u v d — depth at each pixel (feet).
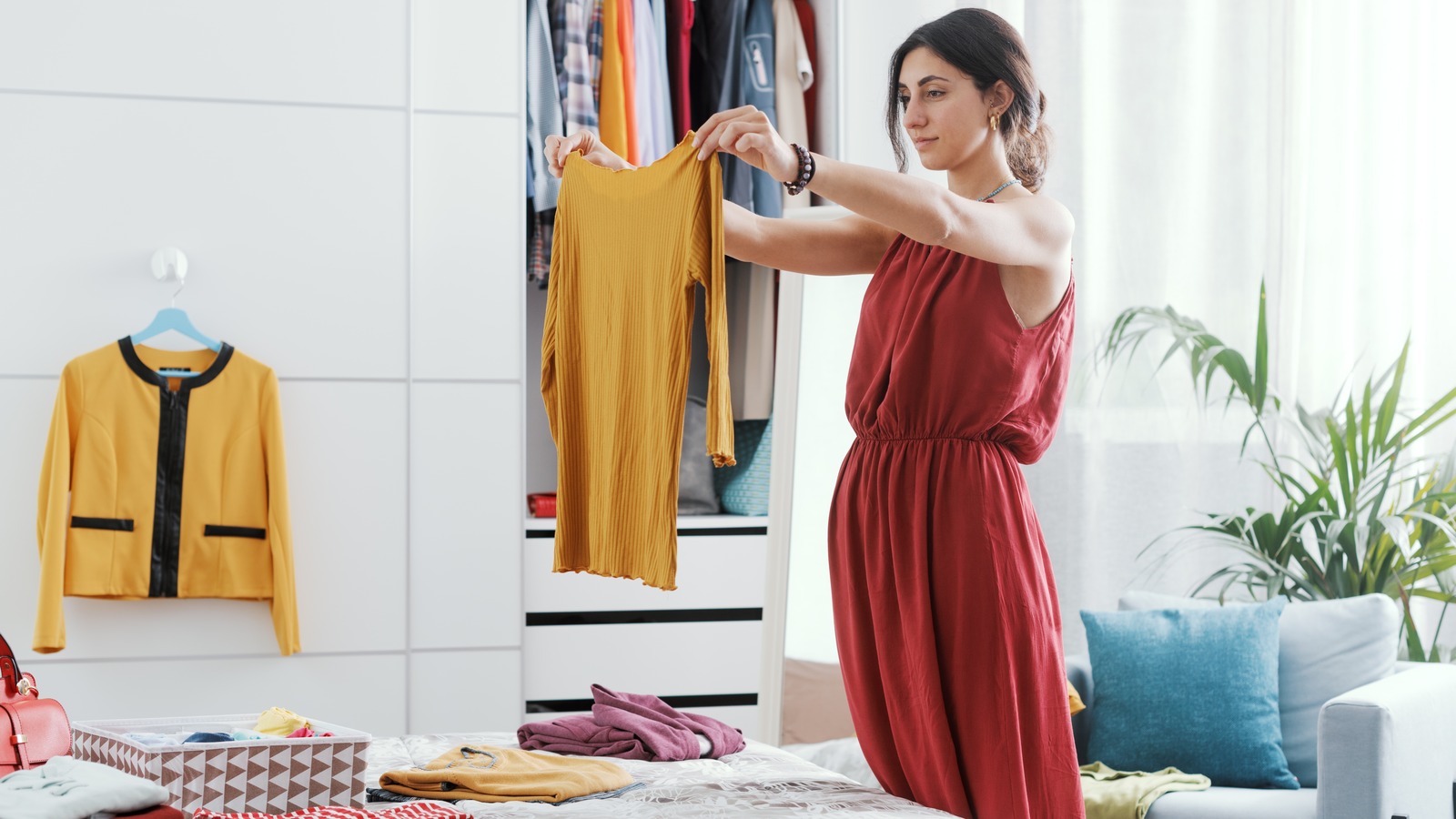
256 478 9.84
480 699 10.50
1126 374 11.94
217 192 10.01
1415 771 7.23
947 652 4.97
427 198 10.49
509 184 10.64
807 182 4.58
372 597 10.24
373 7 10.30
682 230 5.01
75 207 9.77
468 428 10.53
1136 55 11.96
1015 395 5.05
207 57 10.02
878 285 5.47
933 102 5.29
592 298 5.77
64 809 3.34
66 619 9.69
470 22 10.60
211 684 9.91
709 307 4.90
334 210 10.22
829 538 5.57
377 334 10.28
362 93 10.28
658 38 11.57
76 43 9.81
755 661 11.50
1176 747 8.43
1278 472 10.05
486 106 10.61
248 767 4.19
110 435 9.52
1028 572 5.01
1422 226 10.96
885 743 5.27
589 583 11.10
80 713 9.68
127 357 9.62
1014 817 4.83
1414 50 10.96
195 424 9.71
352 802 4.33
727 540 11.51
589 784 4.74
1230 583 10.25
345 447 10.21
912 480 5.11
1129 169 11.96
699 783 4.98
